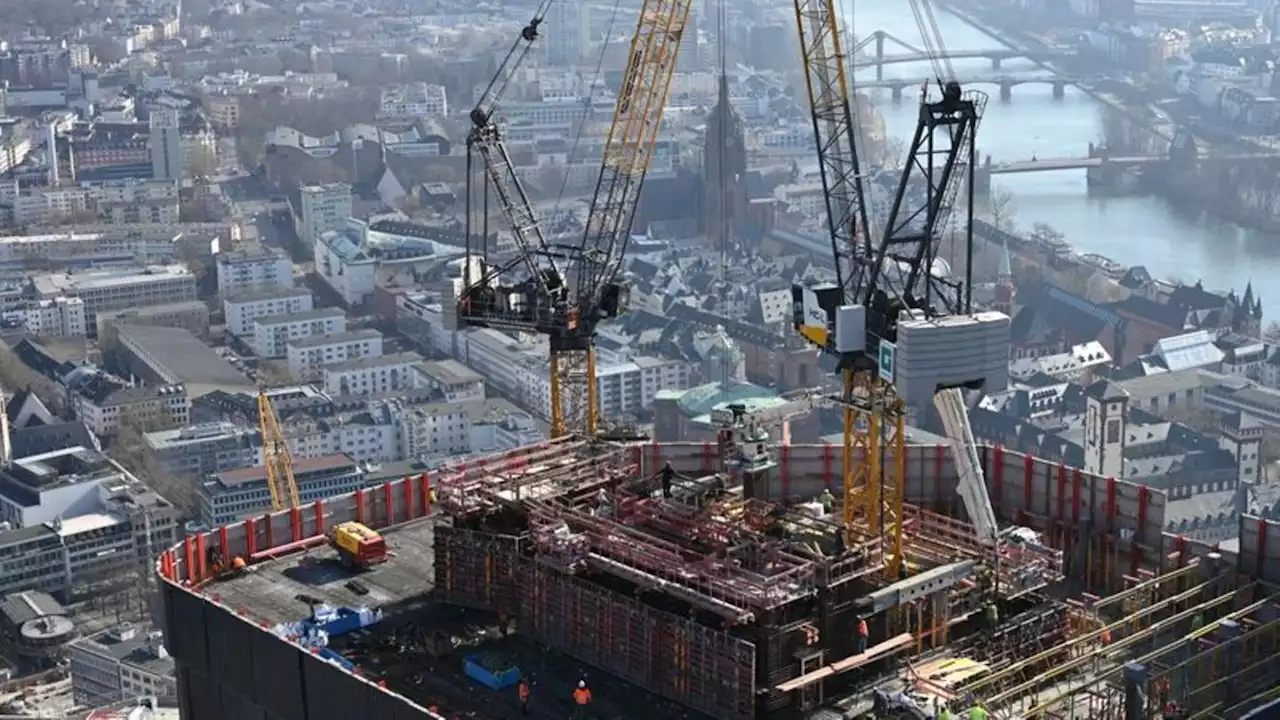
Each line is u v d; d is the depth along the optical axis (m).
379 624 170.38
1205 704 148.88
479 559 170.50
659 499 171.00
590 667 159.50
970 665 149.38
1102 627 160.25
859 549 157.88
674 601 154.12
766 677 147.12
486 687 156.75
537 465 179.25
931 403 180.00
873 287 173.88
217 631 161.50
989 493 194.00
